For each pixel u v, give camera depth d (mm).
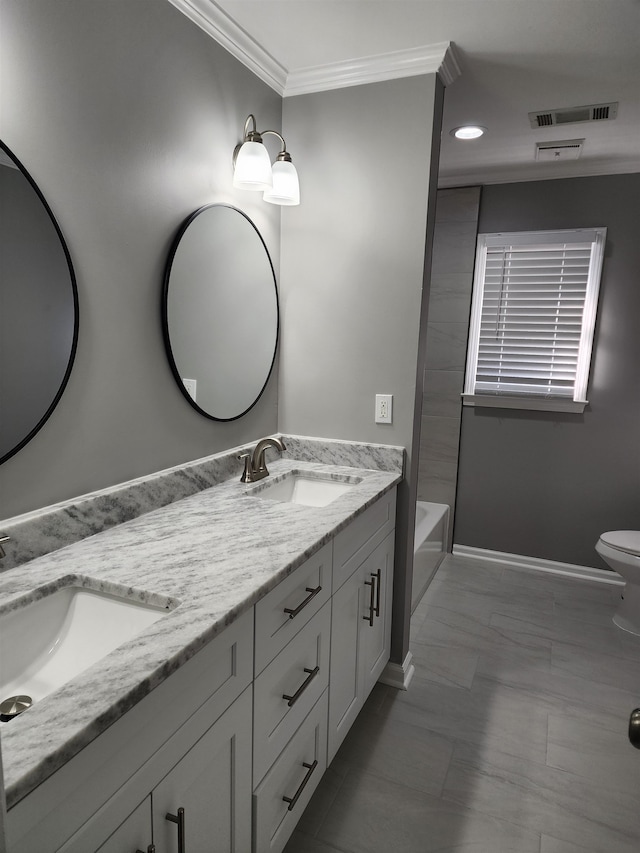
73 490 1378
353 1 1612
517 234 3234
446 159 2924
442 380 3490
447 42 1829
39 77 1181
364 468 2184
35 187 1176
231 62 1826
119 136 1408
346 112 2057
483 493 3510
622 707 2137
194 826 1016
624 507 3213
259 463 1987
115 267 1433
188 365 1737
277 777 1329
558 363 3254
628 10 1624
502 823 1613
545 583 3221
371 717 2066
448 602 2963
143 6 1451
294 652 1364
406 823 1610
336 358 2205
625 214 3025
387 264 2074
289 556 1294
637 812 1660
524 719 2059
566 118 2396
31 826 675
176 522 1524
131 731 829
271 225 2160
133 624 1122
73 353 1296
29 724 727
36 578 1153
